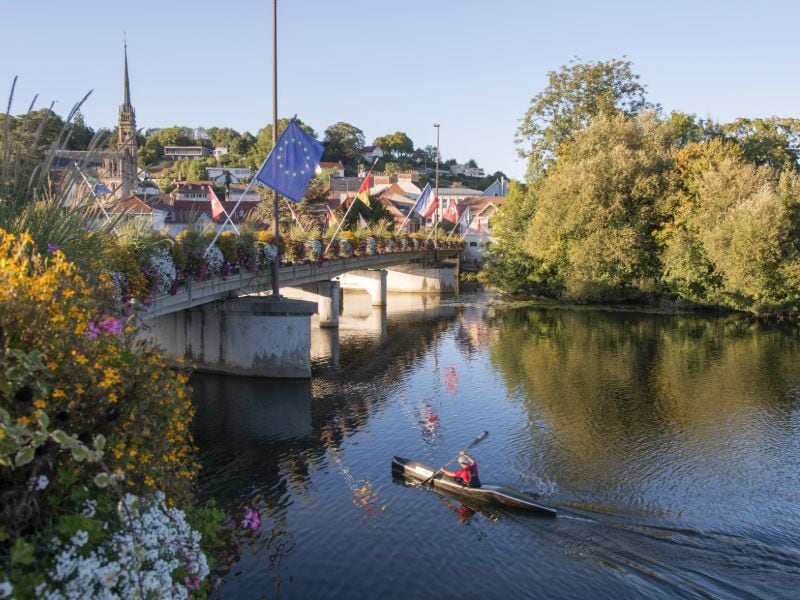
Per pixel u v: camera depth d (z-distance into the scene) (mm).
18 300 6312
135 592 5801
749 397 24109
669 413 22203
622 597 11336
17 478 5867
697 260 46062
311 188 68062
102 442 5922
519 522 14125
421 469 16297
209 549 8961
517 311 49312
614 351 33000
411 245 59844
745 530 13797
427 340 36969
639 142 51344
